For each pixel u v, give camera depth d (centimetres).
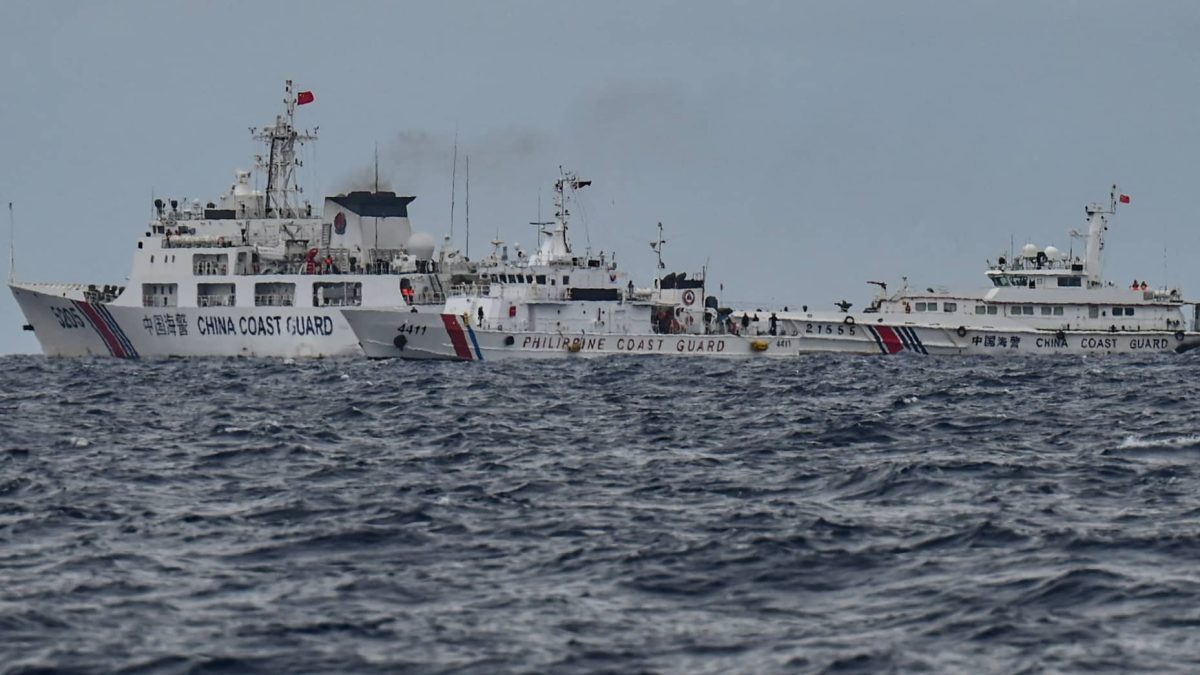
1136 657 11294
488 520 16425
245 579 13788
